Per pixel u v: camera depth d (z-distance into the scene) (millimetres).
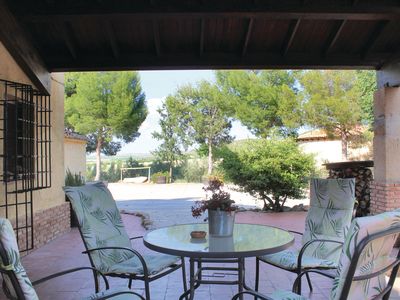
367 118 14750
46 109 6285
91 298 2396
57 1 4625
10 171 5188
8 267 1705
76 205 3213
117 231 3535
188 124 21922
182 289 4020
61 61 6020
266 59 5977
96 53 5992
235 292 3885
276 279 4336
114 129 20750
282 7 4605
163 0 4621
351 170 8656
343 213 3590
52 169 6695
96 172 21766
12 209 5203
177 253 2697
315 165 10844
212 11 4621
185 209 10680
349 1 4625
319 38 5789
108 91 20172
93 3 4609
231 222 3180
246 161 9977
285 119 15898
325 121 14953
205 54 5961
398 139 6039
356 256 1722
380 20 5312
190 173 22031
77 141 11352
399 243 5242
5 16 4621
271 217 9070
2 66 4914
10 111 5254
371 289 2041
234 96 18094
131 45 5863
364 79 14695
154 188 17969
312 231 3732
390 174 6027
